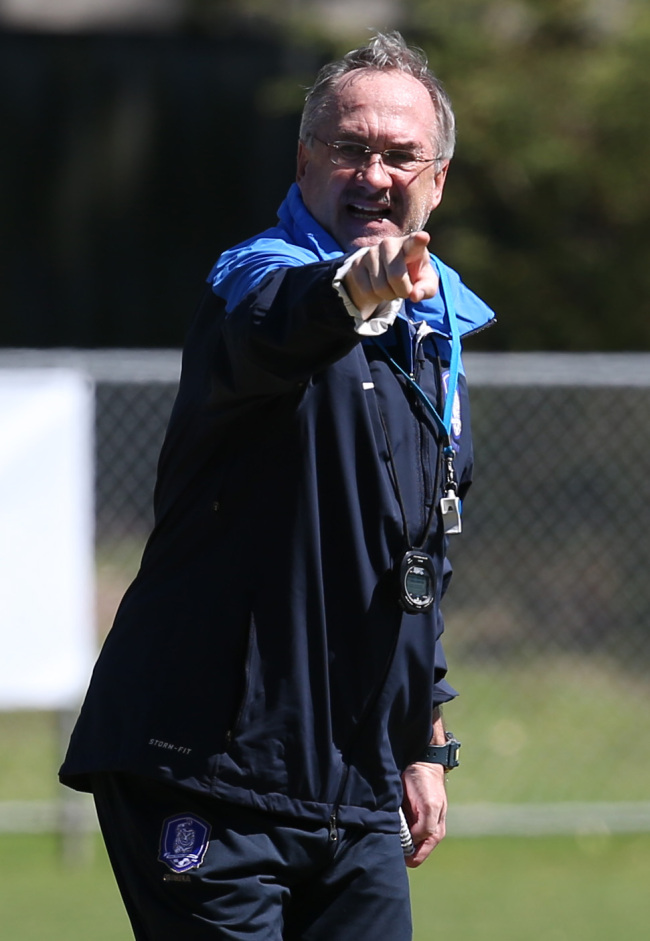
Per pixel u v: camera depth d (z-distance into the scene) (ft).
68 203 179.01
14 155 177.27
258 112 175.22
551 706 105.19
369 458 31.55
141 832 31.55
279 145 175.94
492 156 128.26
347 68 33.86
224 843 31.04
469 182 131.75
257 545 31.12
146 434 105.70
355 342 27.71
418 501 32.78
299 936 32.55
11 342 178.91
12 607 72.02
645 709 104.68
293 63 161.48
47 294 179.73
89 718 32.58
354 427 31.42
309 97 34.14
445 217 134.10
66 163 178.29
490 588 112.47
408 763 34.37
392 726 32.76
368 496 31.71
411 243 26.53
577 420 114.83
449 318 34.32
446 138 34.76
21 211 178.50
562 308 135.74
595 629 111.14
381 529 31.76
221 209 178.60
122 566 99.66
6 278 178.81
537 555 112.98
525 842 82.28
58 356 79.15
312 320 27.27
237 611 31.14
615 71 127.65
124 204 179.42
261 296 28.48
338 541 31.45
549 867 77.87
